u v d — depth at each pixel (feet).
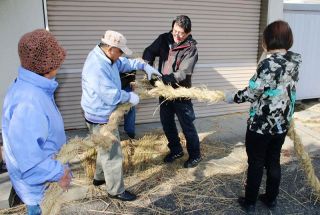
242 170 13.93
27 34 5.76
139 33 17.67
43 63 5.72
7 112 5.89
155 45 13.19
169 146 14.44
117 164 11.02
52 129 6.23
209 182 12.96
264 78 9.16
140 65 12.32
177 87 12.57
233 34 20.10
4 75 15.20
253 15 20.34
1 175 11.97
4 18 14.70
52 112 6.21
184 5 18.29
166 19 18.07
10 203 10.98
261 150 10.27
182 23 11.73
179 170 13.84
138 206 11.39
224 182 12.98
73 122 17.76
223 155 15.38
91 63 9.95
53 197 6.79
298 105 23.95
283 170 13.94
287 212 11.15
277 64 9.11
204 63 19.77
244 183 12.91
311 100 25.07
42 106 5.88
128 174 13.44
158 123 19.34
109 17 16.92
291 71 9.35
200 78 19.93
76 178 12.91
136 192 12.19
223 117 20.86
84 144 8.75
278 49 9.38
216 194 12.17
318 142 17.08
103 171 11.66
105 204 11.43
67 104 17.42
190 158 14.08
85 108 10.51
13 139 5.67
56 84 6.17
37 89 5.86
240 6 19.77
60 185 6.35
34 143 5.70
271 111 9.56
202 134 17.90
